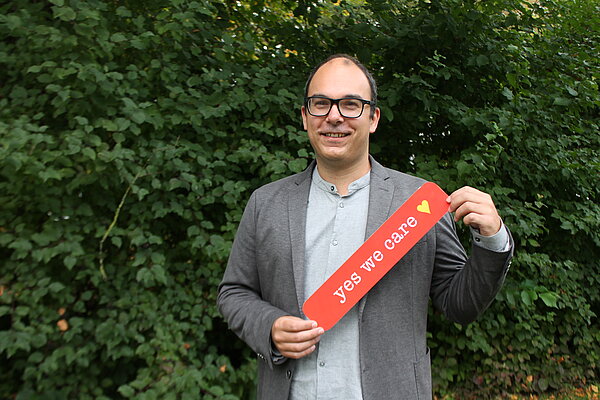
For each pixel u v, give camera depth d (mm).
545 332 3830
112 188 2463
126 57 2666
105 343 2230
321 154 1269
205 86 2861
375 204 1251
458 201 1104
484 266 1079
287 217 1300
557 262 3773
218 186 2682
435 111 3223
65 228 2227
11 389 2236
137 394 2205
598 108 4402
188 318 2623
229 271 1399
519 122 3225
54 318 2154
